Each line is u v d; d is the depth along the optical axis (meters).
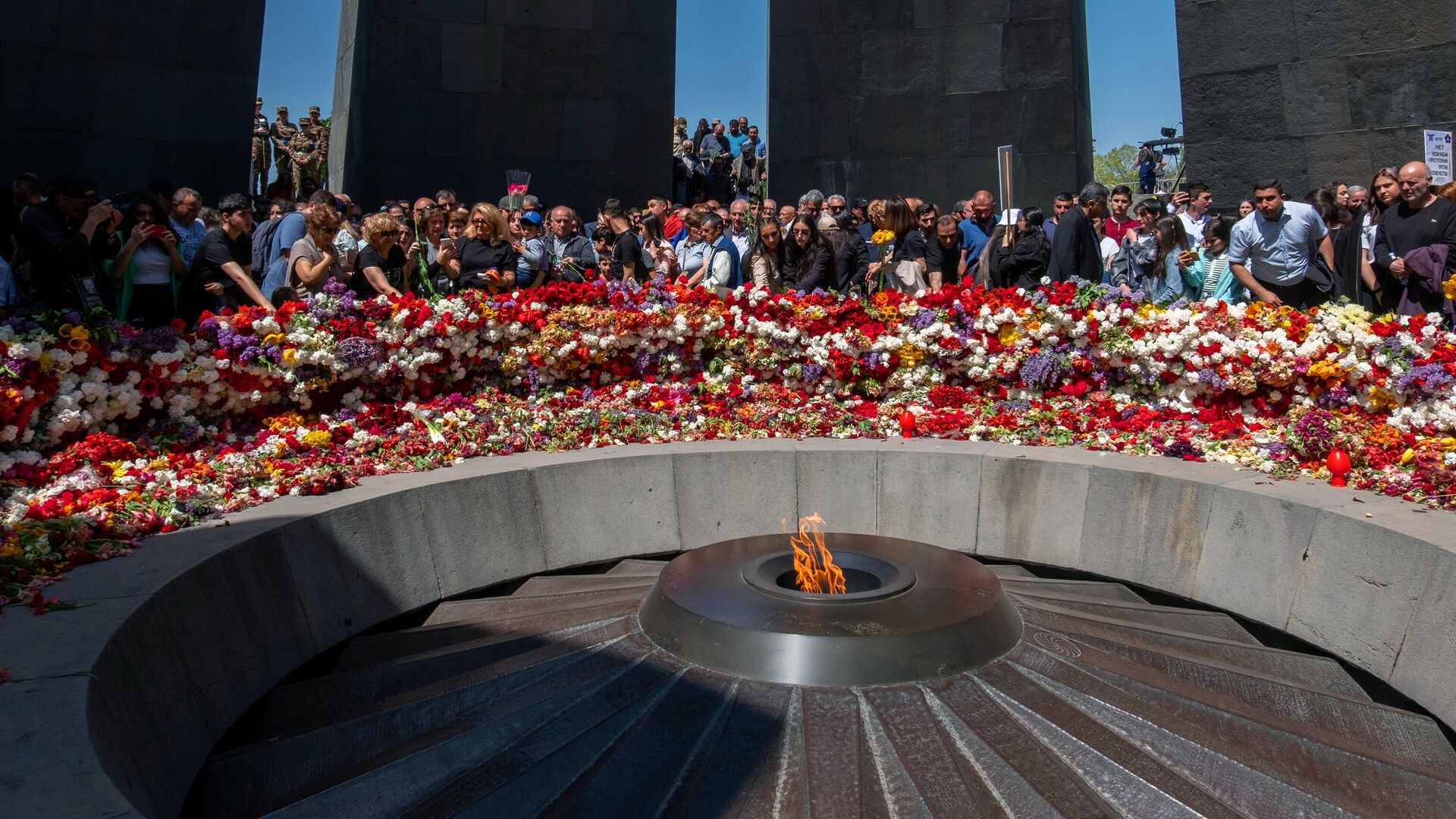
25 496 4.38
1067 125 14.16
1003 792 3.24
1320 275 7.91
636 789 3.25
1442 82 11.41
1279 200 7.75
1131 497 5.82
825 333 7.82
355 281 7.62
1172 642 4.58
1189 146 12.85
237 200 6.79
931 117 14.52
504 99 14.51
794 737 3.41
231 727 3.93
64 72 11.19
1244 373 6.79
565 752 3.48
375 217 7.17
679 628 3.96
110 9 11.40
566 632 4.36
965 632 3.84
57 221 6.14
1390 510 4.85
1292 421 6.62
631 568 5.80
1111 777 3.35
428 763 3.47
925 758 3.31
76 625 3.23
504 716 3.67
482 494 5.59
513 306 7.16
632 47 14.88
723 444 6.75
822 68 14.77
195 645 3.76
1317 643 4.86
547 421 6.79
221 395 5.82
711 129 17.86
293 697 4.15
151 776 3.18
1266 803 3.32
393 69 14.21
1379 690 4.52
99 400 5.14
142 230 6.59
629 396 7.38
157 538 4.29
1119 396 7.25
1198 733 3.58
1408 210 7.31
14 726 2.58
